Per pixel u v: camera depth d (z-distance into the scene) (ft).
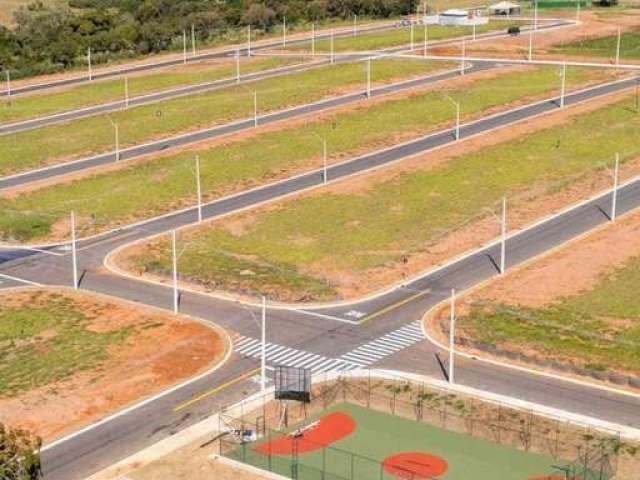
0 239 417.69
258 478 227.61
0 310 339.16
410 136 548.31
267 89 653.30
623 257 370.32
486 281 353.10
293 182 480.23
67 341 312.29
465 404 263.29
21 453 202.08
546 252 380.17
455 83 650.43
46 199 463.42
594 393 269.03
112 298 347.56
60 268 382.22
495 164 491.31
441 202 444.55
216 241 405.80
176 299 331.98
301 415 260.21
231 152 525.34
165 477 228.84
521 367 285.84
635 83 636.48
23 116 613.11
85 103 640.99
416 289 348.59
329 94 639.35
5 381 284.61
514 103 604.90
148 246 401.70
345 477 226.79
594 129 540.93
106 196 466.70
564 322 314.35
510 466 231.71
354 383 277.23
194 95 647.56
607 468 226.79
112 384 280.72
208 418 258.57
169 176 490.49
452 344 275.39
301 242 402.72
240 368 289.33
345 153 523.29
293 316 326.85
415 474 228.02
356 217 429.38
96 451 242.78
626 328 309.01
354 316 326.44
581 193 451.53
